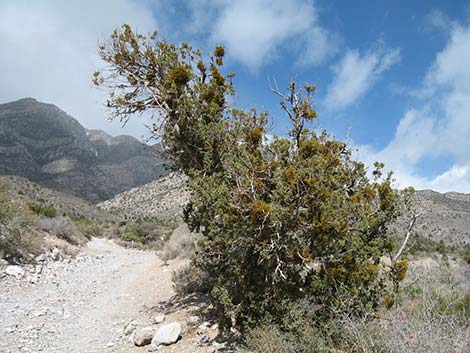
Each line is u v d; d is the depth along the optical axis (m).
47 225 14.02
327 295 4.03
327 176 4.13
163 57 6.31
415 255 9.77
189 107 5.74
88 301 7.34
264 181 4.29
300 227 4.01
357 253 4.16
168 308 6.39
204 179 4.54
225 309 4.42
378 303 4.07
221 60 6.43
